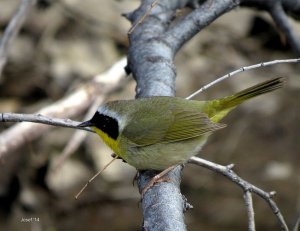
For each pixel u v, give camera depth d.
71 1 15.07
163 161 7.73
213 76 14.56
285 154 13.41
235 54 15.12
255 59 15.09
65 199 12.72
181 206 6.40
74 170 13.08
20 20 10.12
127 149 7.81
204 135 7.90
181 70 14.62
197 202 12.53
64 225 12.26
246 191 6.99
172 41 8.65
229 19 15.46
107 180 13.04
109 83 10.48
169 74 8.20
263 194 7.05
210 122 7.76
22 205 12.62
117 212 12.50
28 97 14.08
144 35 8.72
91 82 10.41
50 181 12.91
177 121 7.75
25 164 13.04
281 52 15.27
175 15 9.24
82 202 12.71
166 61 8.30
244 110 14.11
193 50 15.09
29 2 10.17
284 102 14.25
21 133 9.49
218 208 12.37
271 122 13.89
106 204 12.67
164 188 6.62
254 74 14.77
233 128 13.84
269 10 9.66
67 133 13.41
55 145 13.27
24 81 14.20
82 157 13.30
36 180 12.98
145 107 7.88
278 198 12.41
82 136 10.40
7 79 14.20
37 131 9.60
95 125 7.95
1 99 14.00
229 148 13.46
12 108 13.74
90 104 10.70
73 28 15.11
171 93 8.08
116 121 7.89
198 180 12.98
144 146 7.73
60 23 15.11
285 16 9.64
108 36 15.00
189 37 8.84
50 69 14.36
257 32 15.46
